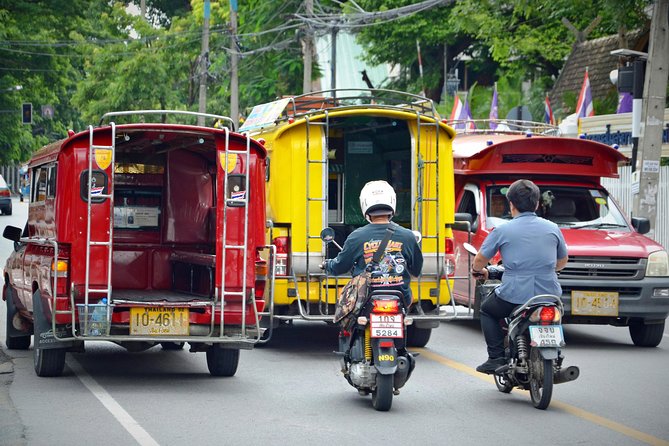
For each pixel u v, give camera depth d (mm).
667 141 31453
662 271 16938
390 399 11422
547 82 51000
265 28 57531
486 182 18969
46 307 12828
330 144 17938
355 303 11438
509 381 12336
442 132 16250
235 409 11594
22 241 14828
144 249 15383
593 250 16797
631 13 34750
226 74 63969
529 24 49594
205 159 15594
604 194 19125
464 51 62000
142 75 78125
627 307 16719
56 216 12625
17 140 87188
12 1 65500
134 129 12625
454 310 15922
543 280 11914
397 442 10055
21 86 72625
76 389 12641
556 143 18531
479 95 49000
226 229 12883
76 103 82375
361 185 18000
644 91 24797
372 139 18016
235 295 12875
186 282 15375
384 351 11344
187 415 11195
